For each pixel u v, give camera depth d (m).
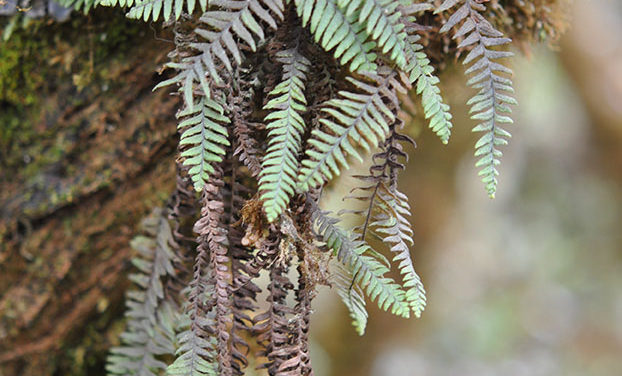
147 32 0.66
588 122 1.94
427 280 1.63
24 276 0.71
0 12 0.66
